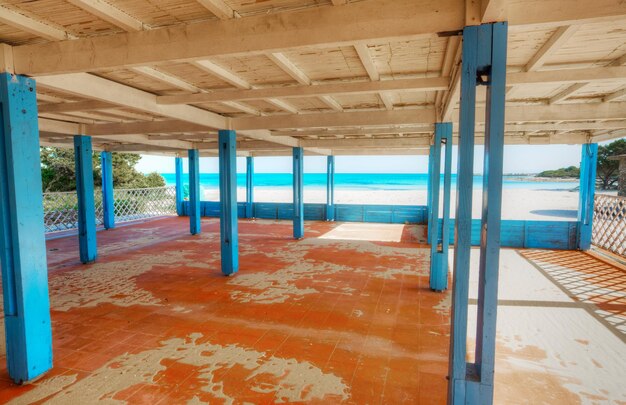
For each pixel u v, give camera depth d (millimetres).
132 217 15703
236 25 2475
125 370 3479
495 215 2031
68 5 2391
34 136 3279
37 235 3328
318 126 5980
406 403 2951
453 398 2174
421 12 2131
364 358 3691
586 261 8016
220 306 5168
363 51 2928
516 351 3881
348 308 5078
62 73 3057
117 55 2789
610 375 3410
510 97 4930
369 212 14672
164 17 2549
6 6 2404
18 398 3059
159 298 5508
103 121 7285
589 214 9070
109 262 7836
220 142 6496
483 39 2002
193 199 11609
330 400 2992
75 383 3264
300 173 10641
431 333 4281
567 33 2488
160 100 4684
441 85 3670
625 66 3242
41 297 3375
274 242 10133
